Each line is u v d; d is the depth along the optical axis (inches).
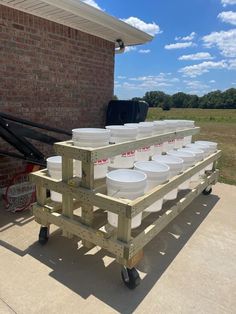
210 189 178.4
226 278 96.1
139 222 93.7
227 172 250.1
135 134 110.1
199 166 140.5
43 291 84.4
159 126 137.8
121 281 91.0
